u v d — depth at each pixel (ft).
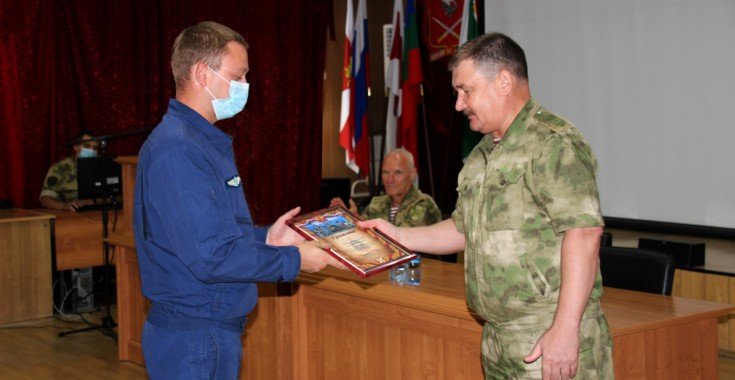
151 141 7.01
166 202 6.72
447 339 9.31
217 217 6.75
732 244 18.08
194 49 7.06
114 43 22.12
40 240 18.07
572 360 5.99
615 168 20.48
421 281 10.25
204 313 7.04
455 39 23.61
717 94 18.61
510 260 6.44
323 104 28.19
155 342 7.14
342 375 10.71
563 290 6.09
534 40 21.81
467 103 6.64
